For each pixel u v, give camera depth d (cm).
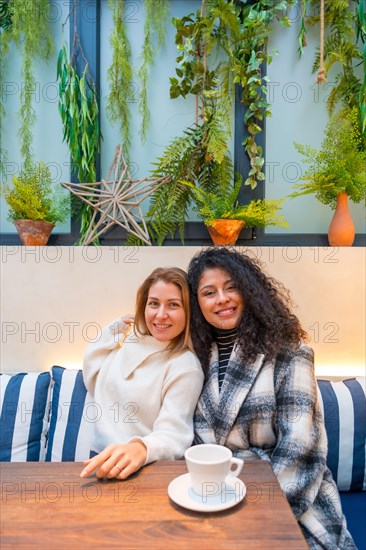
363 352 151
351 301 150
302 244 170
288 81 171
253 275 118
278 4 157
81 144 160
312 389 107
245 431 106
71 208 162
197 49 158
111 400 119
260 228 170
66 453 127
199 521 68
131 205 158
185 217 170
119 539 64
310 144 171
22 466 89
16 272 151
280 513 71
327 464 128
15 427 132
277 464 96
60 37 169
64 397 133
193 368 112
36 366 152
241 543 62
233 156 170
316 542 93
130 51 166
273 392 106
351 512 119
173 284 115
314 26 168
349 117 152
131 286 151
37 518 69
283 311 117
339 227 152
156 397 112
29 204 150
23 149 161
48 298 151
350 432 130
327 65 163
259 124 168
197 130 158
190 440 103
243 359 110
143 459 88
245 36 155
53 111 171
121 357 123
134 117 169
